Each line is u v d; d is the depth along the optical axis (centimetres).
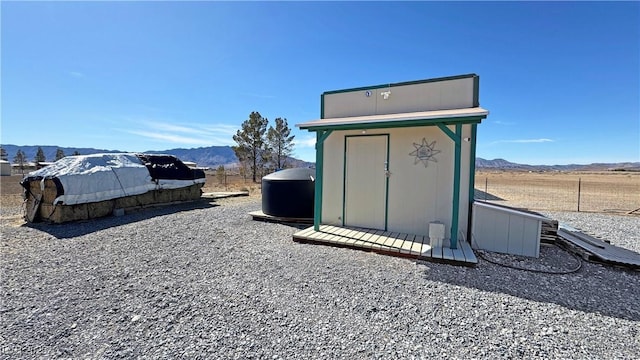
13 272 380
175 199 1055
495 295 308
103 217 797
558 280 352
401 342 223
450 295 307
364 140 568
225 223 709
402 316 263
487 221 466
